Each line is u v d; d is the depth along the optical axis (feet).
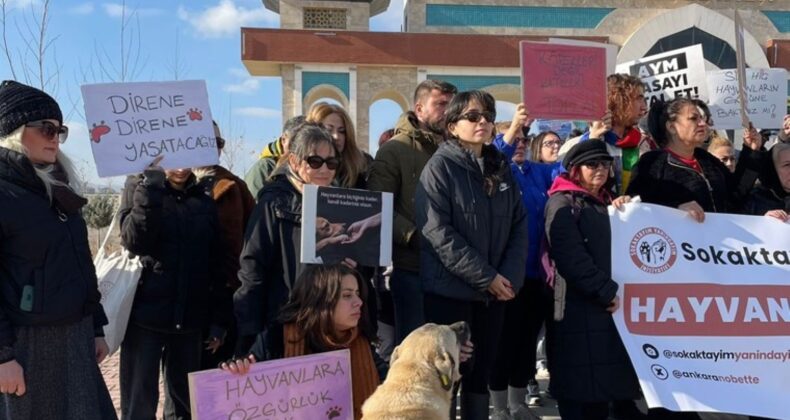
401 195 16.37
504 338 18.10
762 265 15.62
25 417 11.26
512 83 82.23
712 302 15.37
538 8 86.02
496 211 14.30
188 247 15.16
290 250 13.37
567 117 16.98
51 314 11.42
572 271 14.87
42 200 11.55
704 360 15.02
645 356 14.84
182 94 14.80
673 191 16.26
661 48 85.61
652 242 15.49
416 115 17.04
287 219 13.41
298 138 13.61
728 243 15.69
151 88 14.55
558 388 15.35
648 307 15.26
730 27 85.20
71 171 12.89
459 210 14.01
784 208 17.11
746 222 15.80
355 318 12.80
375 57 79.71
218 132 17.90
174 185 15.31
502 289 13.75
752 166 17.63
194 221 15.30
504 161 14.89
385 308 18.07
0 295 11.19
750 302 15.39
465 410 14.65
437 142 16.55
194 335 15.69
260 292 13.34
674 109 16.42
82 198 12.28
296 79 79.36
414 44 80.33
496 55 81.25
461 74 81.87
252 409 11.93
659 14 85.92
